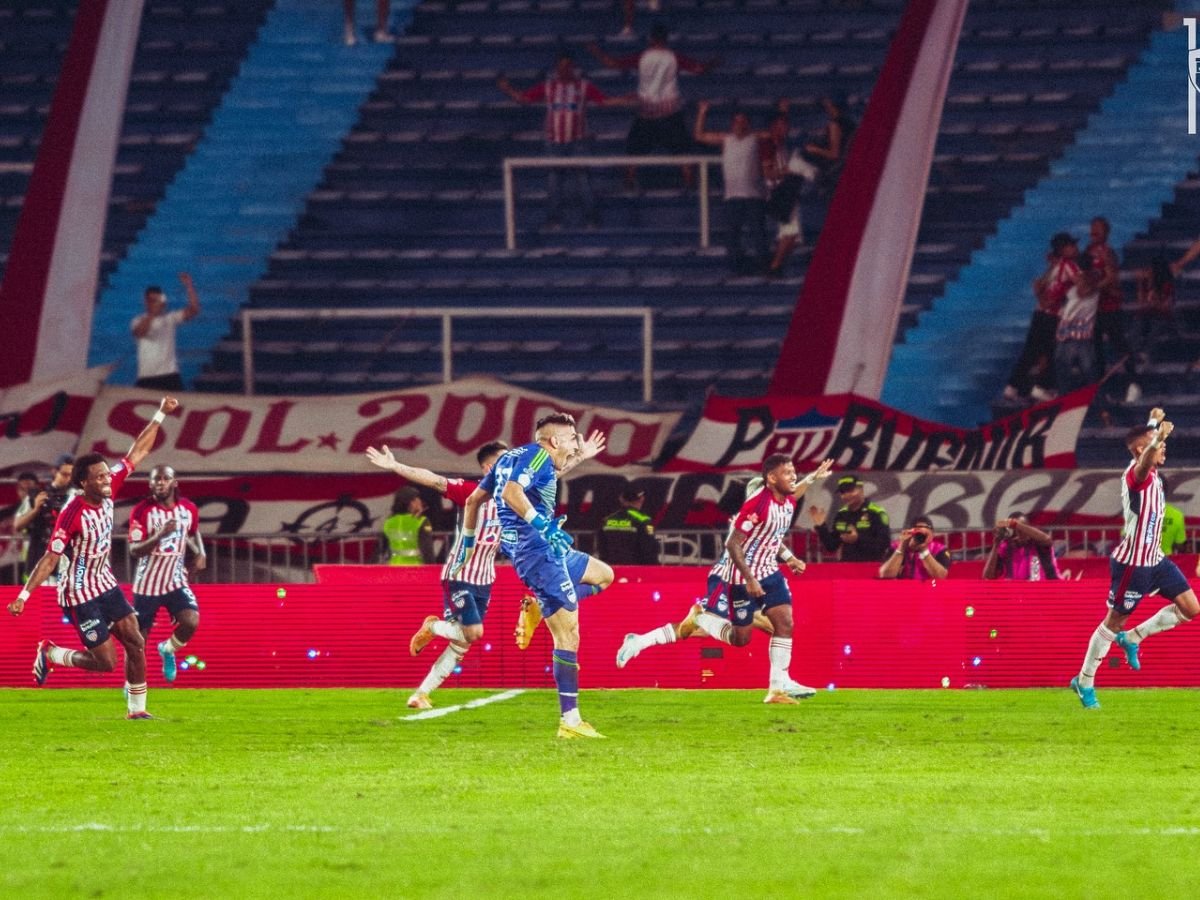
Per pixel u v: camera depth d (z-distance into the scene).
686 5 105.19
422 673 54.09
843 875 22.17
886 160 73.88
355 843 24.59
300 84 104.38
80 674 54.59
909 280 91.00
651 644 48.25
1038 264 91.62
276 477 69.44
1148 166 96.00
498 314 80.25
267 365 88.25
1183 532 59.28
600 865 22.89
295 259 93.56
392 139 100.56
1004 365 87.00
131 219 97.38
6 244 96.19
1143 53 101.62
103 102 76.62
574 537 62.47
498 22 107.06
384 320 89.88
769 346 86.44
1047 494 64.69
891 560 54.31
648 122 92.75
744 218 89.56
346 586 54.50
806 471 67.62
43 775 32.28
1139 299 84.44
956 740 37.53
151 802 28.64
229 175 99.19
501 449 44.94
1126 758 34.19
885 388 85.69
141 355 80.44
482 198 96.44
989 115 99.25
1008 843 24.36
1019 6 103.88
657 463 69.31
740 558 45.59
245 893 21.48
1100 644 44.38
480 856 23.56
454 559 45.47
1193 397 82.12
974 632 52.12
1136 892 21.19
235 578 65.50
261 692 52.22
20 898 21.28
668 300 89.88
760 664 52.88
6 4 108.00
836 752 35.22
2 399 70.81
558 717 43.03
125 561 67.25
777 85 101.00
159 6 108.19
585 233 93.56
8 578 62.72
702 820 26.36
